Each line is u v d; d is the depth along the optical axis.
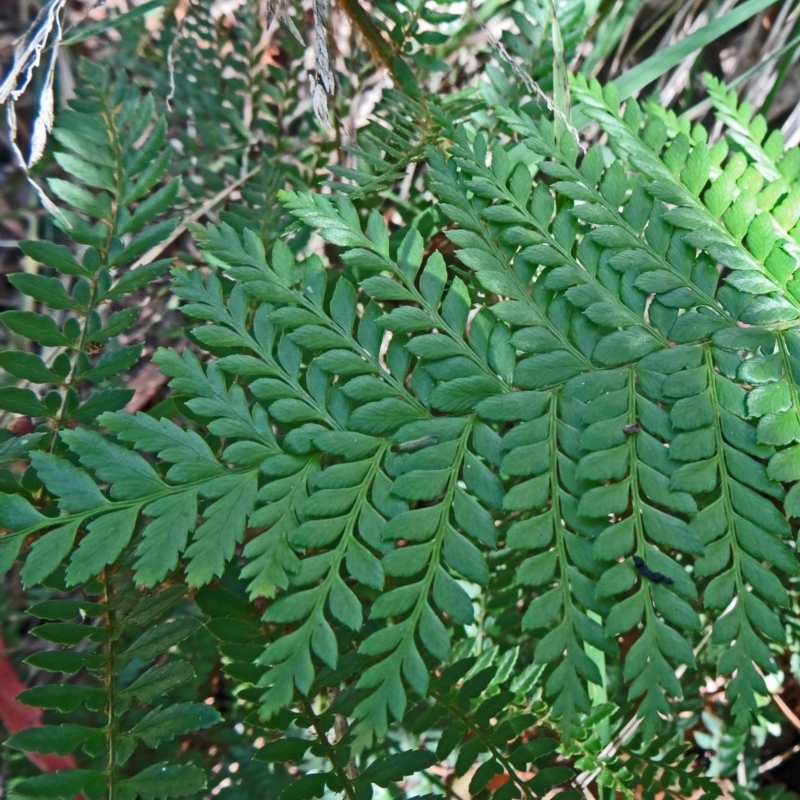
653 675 0.22
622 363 0.25
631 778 0.28
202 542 0.23
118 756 0.22
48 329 0.26
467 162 0.26
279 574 0.22
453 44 0.37
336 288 0.25
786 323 0.25
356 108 0.37
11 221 0.44
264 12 0.39
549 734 0.30
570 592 0.23
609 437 0.24
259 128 0.39
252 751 0.30
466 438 0.24
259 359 0.24
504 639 0.31
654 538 0.23
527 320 0.25
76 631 0.23
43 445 0.25
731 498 0.23
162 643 0.23
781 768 0.36
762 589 0.22
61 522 0.23
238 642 0.25
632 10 0.35
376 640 0.22
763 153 0.28
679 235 0.26
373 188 0.28
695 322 0.25
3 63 0.44
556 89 0.30
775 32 0.36
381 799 0.29
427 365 0.25
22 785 0.21
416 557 0.23
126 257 0.27
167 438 0.24
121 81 0.30
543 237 0.25
